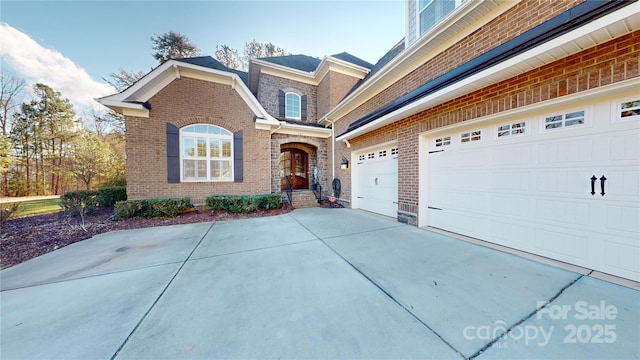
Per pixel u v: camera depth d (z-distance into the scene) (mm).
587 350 1765
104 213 8586
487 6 4074
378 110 7137
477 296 2539
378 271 3248
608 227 2949
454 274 3090
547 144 3486
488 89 4043
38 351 1888
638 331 1951
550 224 3490
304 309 2375
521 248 3857
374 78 7141
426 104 4801
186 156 8438
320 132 11320
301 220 6941
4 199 16078
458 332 1989
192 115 8461
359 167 8891
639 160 2707
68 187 21141
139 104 7531
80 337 2041
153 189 7898
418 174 5648
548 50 2900
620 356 1701
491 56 3711
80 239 5230
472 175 4605
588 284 2732
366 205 8484
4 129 21250
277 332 2041
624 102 2789
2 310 2465
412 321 2148
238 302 2539
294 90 12469
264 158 9664
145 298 2668
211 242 4832
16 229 6152
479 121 4223
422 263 3490
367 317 2223
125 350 1880
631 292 2539
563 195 3342
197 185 8547
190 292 2781
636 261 2756
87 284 3029
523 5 3691
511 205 3973
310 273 3238
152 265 3648
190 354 1819
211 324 2176
